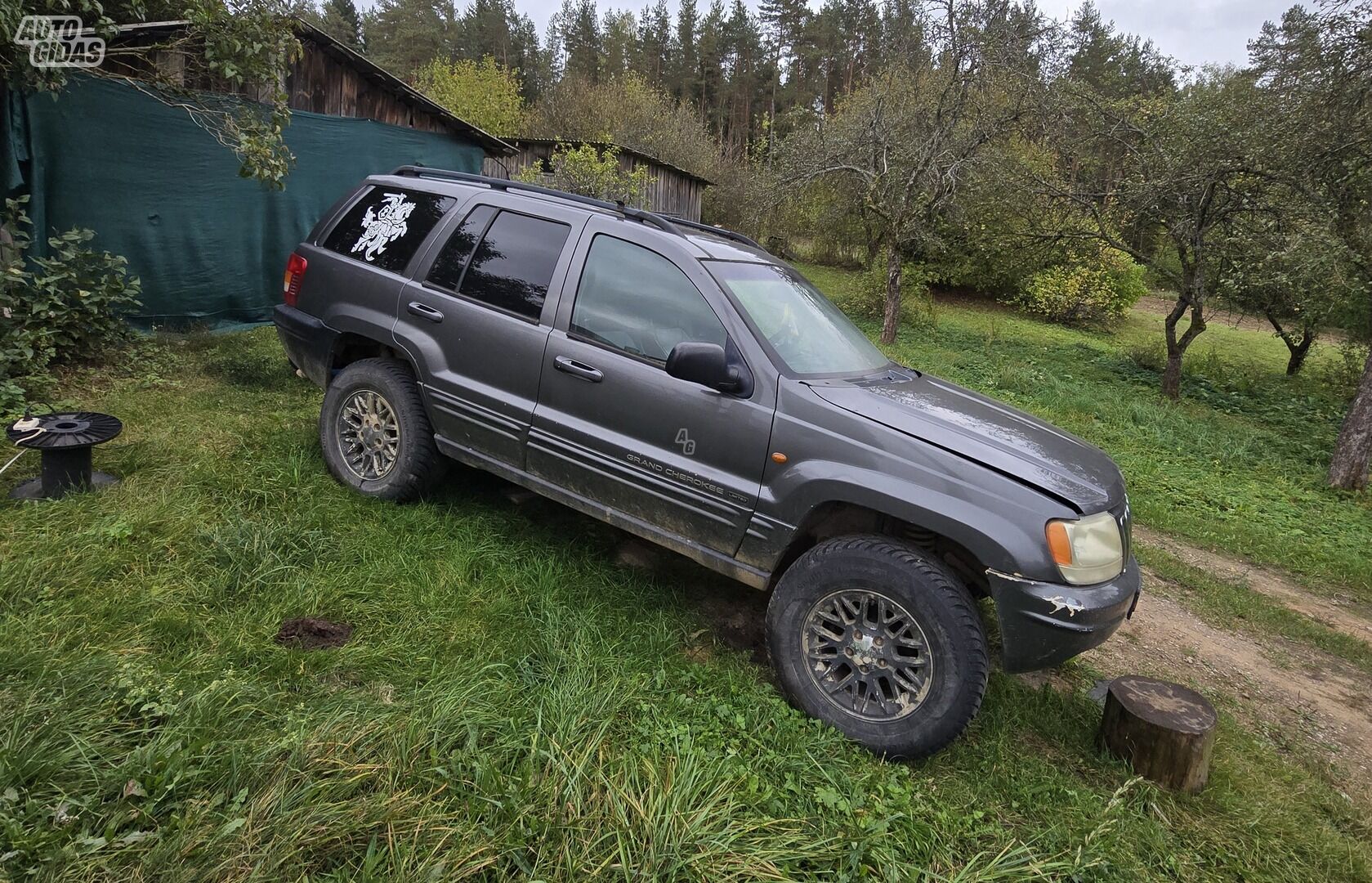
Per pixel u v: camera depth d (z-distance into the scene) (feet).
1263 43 32.17
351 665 9.07
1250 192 34.32
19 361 16.38
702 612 12.20
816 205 69.92
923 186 44.98
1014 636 8.93
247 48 18.40
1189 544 20.71
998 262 63.46
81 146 20.97
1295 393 44.09
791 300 12.50
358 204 14.82
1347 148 29.91
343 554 11.41
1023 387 36.42
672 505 10.70
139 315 23.26
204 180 24.26
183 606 9.49
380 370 13.30
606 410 11.16
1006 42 39.99
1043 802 8.97
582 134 82.69
